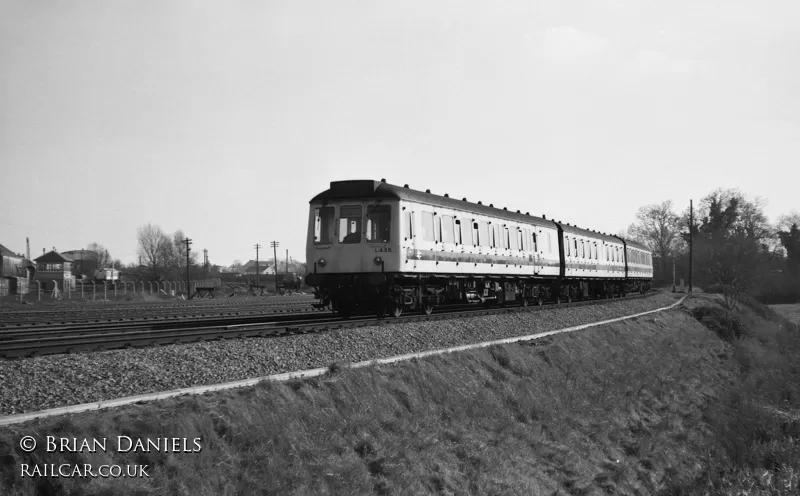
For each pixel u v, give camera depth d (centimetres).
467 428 1322
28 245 9531
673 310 4306
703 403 2308
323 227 2084
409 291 2130
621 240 4878
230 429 892
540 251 3158
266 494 839
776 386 2867
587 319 2892
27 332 1614
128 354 1118
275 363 1246
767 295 8319
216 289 6681
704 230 10238
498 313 2420
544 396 1677
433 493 1049
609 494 1368
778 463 1903
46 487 700
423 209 2166
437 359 1512
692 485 1595
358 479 961
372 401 1177
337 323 1756
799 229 9325
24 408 863
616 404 1892
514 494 1155
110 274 9175
